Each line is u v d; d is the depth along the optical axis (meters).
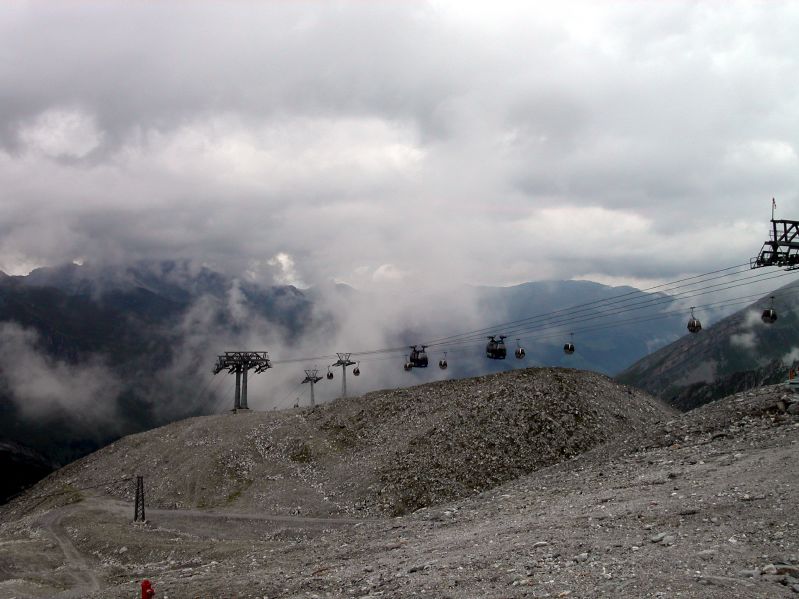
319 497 77.06
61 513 90.25
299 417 105.38
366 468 80.12
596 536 25.66
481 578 23.19
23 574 62.47
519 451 71.00
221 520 76.06
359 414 99.12
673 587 18.33
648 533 24.58
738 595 17.06
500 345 95.25
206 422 113.88
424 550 31.44
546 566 22.84
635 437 47.41
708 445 39.22
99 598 36.56
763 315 57.47
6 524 96.50
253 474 90.25
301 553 42.28
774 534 21.44
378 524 47.44
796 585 17.28
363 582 27.59
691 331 69.56
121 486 99.19
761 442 35.84
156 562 62.88
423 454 77.12
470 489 67.31
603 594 18.81
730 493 27.38
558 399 78.88
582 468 45.31
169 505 87.00
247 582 33.47
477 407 83.00
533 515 33.72
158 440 112.88
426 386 100.38
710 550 20.84
